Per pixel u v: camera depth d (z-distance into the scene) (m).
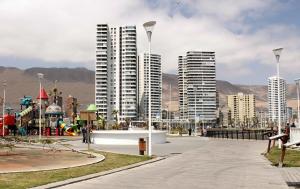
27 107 89.62
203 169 21.16
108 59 140.38
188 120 156.12
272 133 42.25
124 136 46.97
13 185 15.05
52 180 16.42
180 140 58.88
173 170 20.73
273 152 30.94
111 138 47.19
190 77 171.50
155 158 27.17
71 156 27.98
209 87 170.75
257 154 31.69
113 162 24.12
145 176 18.31
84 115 38.81
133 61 139.50
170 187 15.09
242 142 52.16
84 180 16.98
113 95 140.88
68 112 128.62
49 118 85.25
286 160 25.02
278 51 37.88
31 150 34.00
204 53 172.12
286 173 19.44
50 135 76.50
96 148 38.25
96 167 21.38
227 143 49.44
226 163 24.45
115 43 141.00
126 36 139.38
